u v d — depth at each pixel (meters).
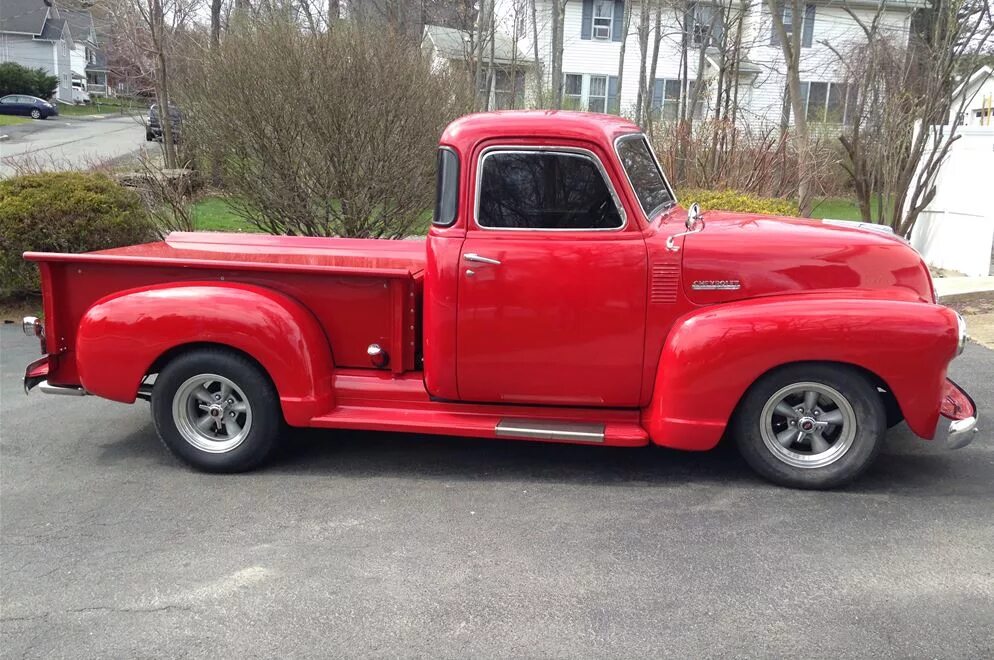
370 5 18.47
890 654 2.88
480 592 3.35
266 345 4.37
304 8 13.19
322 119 9.21
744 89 28.28
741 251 4.14
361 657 2.95
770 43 27.52
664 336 4.20
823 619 3.10
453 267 4.25
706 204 9.59
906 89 13.01
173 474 4.69
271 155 9.37
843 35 27.31
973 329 7.76
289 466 4.78
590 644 2.98
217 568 3.59
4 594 3.42
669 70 30.19
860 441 4.10
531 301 4.22
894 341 3.89
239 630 3.13
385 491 4.38
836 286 4.15
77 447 5.16
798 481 4.21
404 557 3.65
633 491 4.30
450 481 4.51
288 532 3.92
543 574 3.47
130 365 4.50
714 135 13.41
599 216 4.18
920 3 25.02
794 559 3.54
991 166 9.88
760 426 4.18
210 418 4.66
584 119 4.24
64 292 4.73
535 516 4.03
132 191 9.59
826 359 3.96
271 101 9.19
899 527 3.82
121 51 23.81
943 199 10.81
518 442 5.12
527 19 26.48
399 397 4.56
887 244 4.24
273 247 5.78
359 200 9.58
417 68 9.89
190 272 4.61
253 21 10.41
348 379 4.60
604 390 4.31
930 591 3.27
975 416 4.11
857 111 12.09
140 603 3.33
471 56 19.88
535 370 4.31
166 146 17.28
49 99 52.53
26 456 5.01
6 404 6.09
